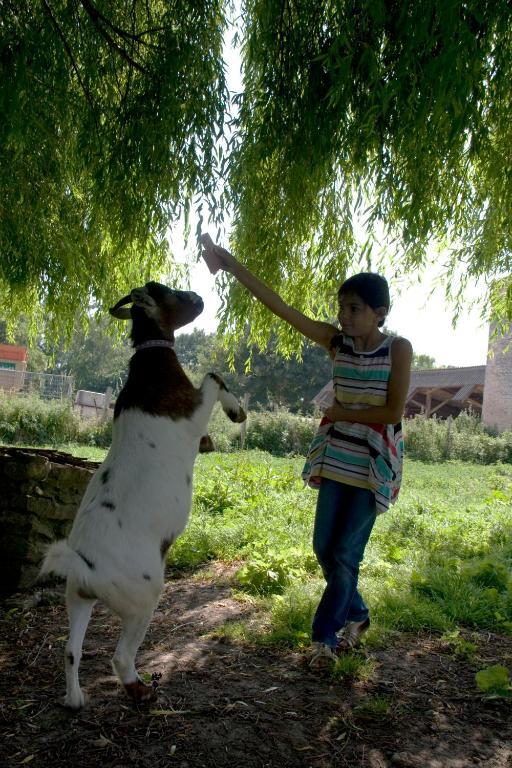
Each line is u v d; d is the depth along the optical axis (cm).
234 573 547
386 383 339
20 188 555
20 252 591
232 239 590
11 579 471
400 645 392
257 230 546
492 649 391
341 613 342
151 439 293
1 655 356
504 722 297
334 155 489
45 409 1811
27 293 707
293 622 407
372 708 300
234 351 612
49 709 292
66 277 636
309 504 847
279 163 519
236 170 514
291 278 611
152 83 509
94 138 525
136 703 297
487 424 2725
